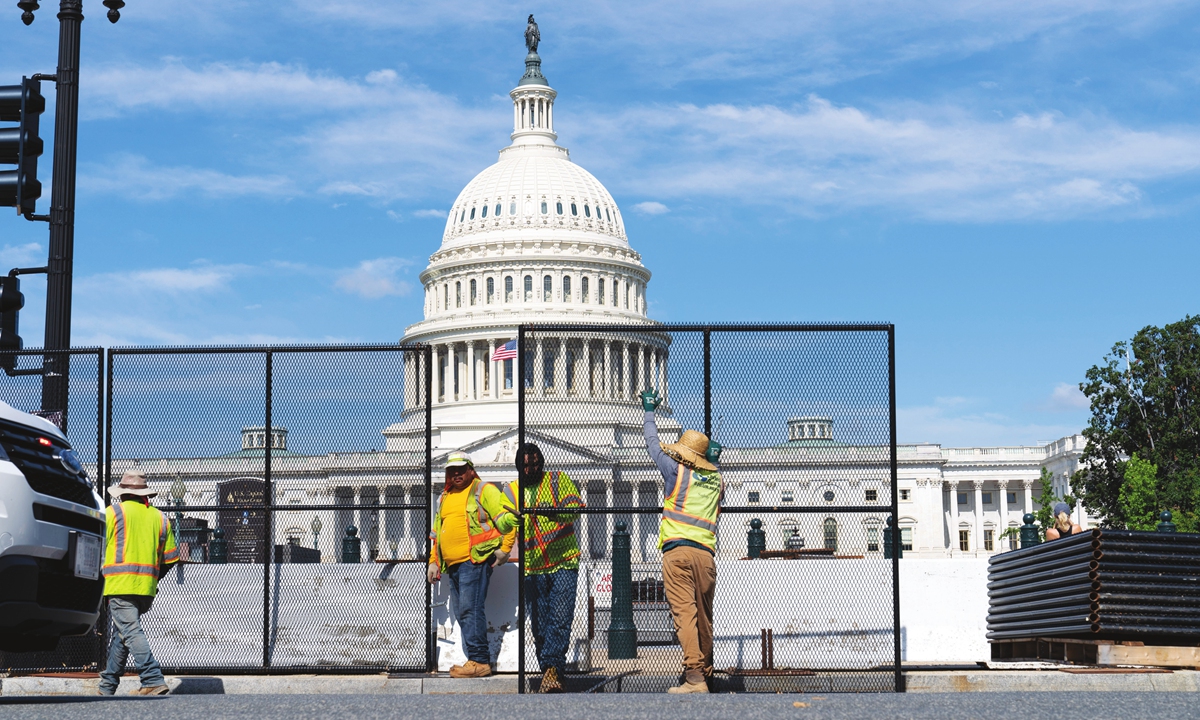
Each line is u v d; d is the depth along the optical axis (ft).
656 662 44.39
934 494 450.30
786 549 45.68
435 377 422.00
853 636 45.83
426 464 47.06
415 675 46.55
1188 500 263.29
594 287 424.87
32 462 32.35
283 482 48.49
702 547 39.63
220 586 48.96
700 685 38.83
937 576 58.18
